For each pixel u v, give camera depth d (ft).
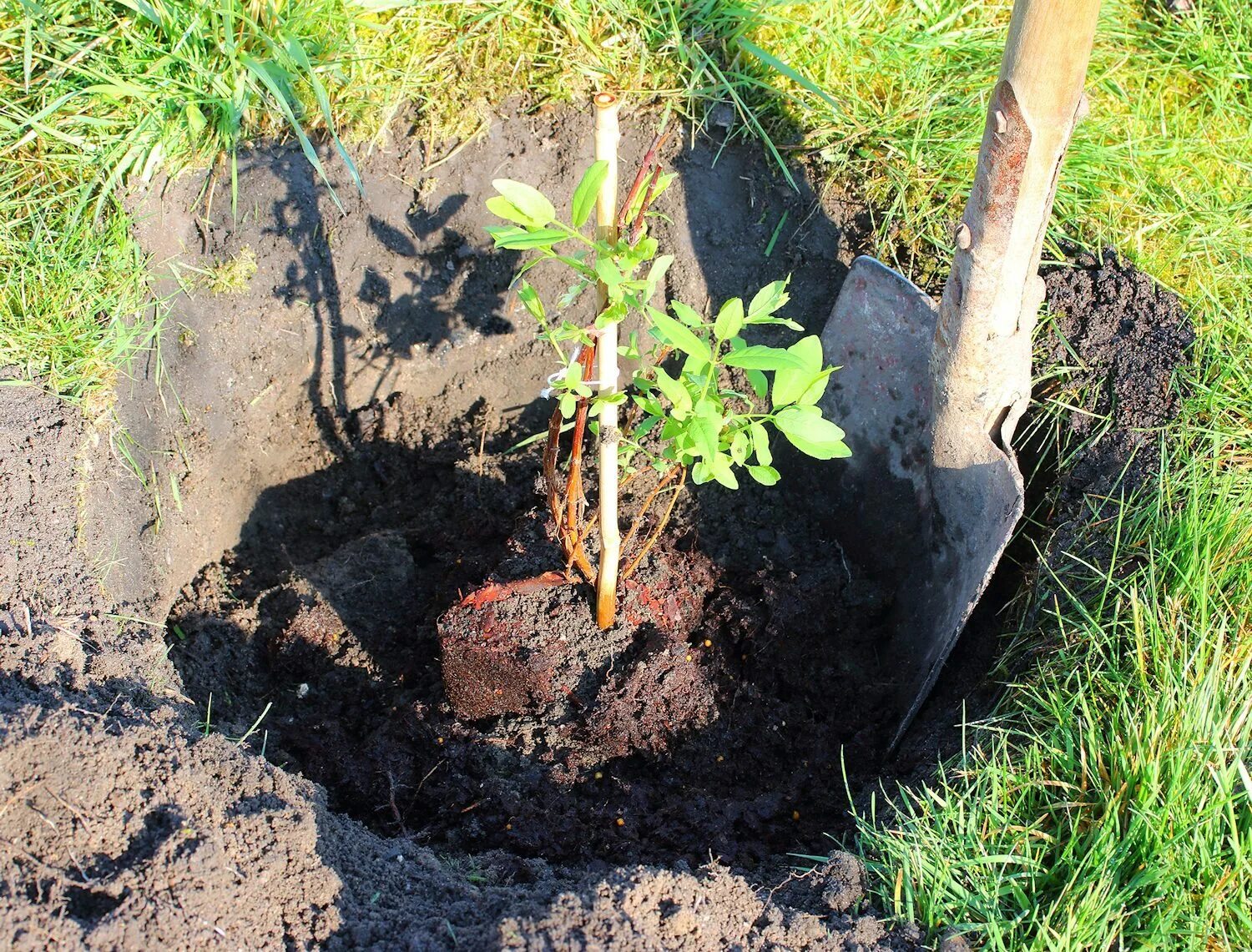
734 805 2.23
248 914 1.79
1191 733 1.98
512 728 2.28
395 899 1.91
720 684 2.41
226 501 2.70
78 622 2.14
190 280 2.64
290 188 2.69
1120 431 2.46
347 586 2.60
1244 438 2.41
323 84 2.72
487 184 2.73
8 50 2.60
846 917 1.92
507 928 1.74
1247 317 2.61
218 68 2.65
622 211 1.86
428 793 2.25
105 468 2.35
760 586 2.51
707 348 1.78
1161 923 1.85
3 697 1.92
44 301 2.40
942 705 2.42
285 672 2.51
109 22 2.63
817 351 1.88
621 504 2.63
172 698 2.18
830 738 2.39
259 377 2.75
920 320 2.47
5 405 2.28
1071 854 1.94
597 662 2.30
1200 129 2.93
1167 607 2.15
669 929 1.80
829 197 2.76
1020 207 2.04
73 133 2.55
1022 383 2.26
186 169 2.65
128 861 1.77
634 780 2.27
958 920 1.91
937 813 2.00
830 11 2.89
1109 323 2.60
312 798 2.05
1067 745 2.04
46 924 1.67
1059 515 2.44
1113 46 3.03
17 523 2.18
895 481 2.57
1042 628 2.30
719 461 1.92
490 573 2.40
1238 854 1.87
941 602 2.43
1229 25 3.04
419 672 2.49
